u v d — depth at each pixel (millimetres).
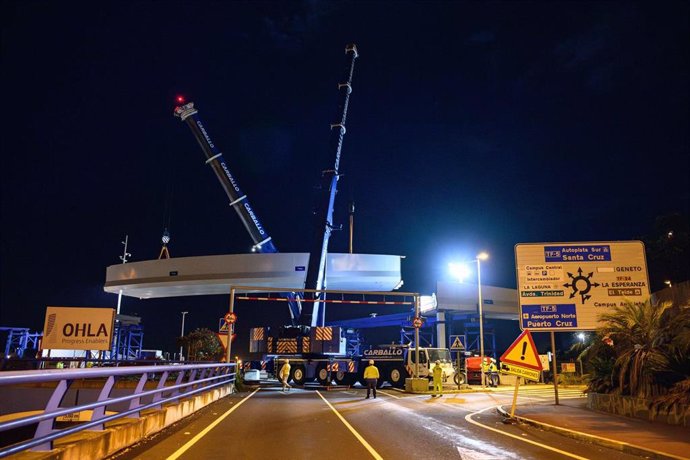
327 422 15492
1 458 5828
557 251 19766
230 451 10422
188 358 48031
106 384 9273
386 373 35406
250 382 40812
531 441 12133
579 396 26609
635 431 12992
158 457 9617
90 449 8391
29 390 25531
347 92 65125
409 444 11539
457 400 24266
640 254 19562
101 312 26234
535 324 19359
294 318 62469
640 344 16703
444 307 63562
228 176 68125
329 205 59625
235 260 64562
